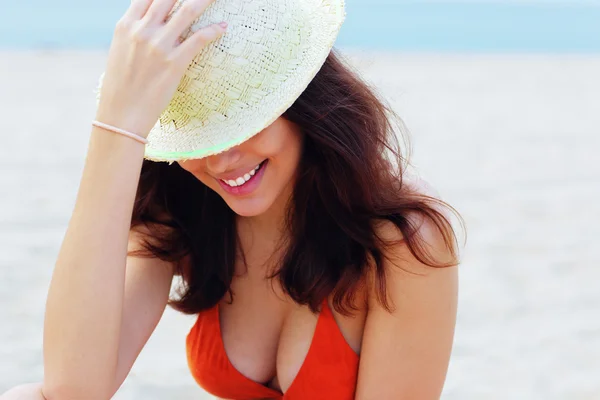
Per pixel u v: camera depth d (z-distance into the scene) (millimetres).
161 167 2213
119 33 1822
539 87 28562
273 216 2203
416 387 2189
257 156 1866
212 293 2281
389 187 2045
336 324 2164
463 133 16594
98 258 1843
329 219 2105
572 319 5559
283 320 2266
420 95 24188
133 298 2215
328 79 1942
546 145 15258
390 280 2086
